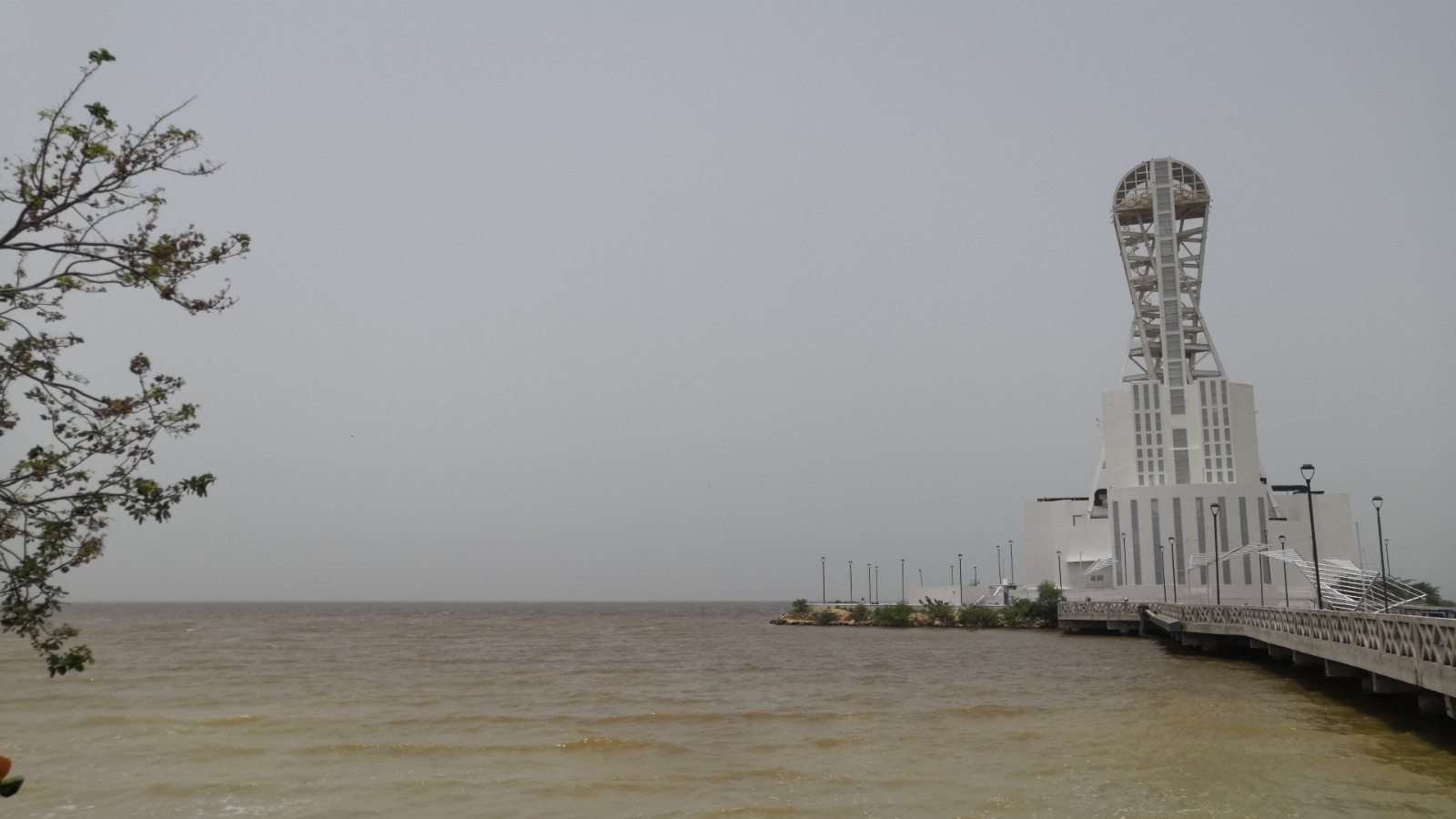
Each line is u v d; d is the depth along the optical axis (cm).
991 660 7756
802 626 15825
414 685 5781
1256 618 6481
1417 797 2491
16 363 1034
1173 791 2602
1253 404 15012
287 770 3036
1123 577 14275
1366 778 2720
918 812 2448
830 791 2698
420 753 3300
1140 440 15088
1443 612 6544
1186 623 8106
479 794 2702
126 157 1034
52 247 1044
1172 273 15238
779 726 3903
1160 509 14200
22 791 2758
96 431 1048
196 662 7900
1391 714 3825
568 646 10600
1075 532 15475
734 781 2836
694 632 14488
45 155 1020
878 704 4659
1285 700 4491
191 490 1097
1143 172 15538
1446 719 3516
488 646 10650
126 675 6500
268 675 6519
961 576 17612
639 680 6169
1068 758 3111
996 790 2675
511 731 3806
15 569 1003
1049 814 2391
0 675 6425
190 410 1113
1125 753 3170
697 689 5534
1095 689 5241
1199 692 4909
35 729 3816
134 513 1070
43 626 1040
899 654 8638
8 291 1034
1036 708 4369
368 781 2870
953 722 3991
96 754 3294
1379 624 3447
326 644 10988
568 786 2775
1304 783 2672
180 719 4091
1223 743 3284
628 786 2772
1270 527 13912
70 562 1039
